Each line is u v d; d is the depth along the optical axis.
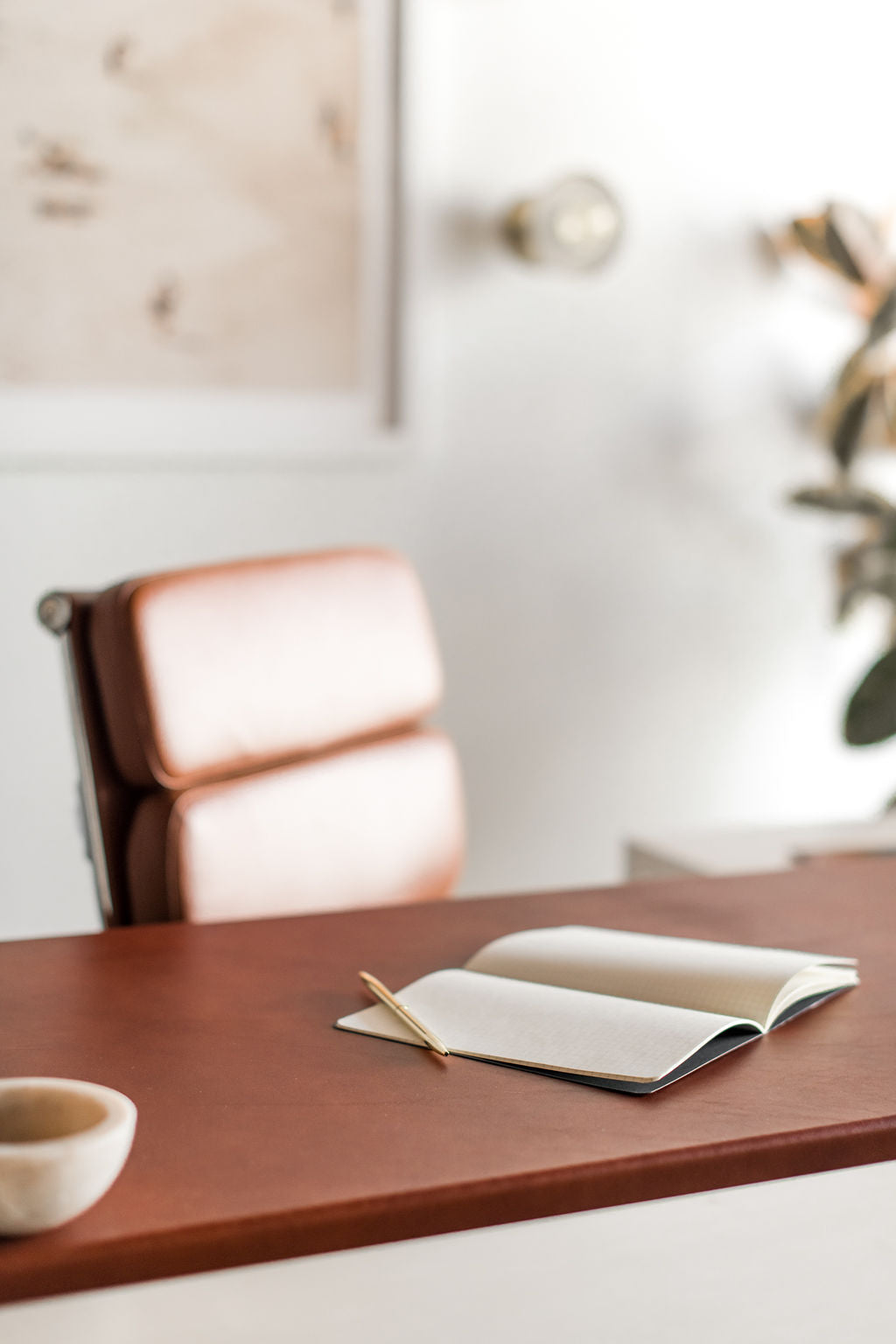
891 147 2.58
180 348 2.06
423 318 2.21
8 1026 0.82
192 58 2.02
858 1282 0.58
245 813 1.19
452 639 2.33
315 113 2.11
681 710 2.54
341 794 1.31
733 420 2.51
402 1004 0.83
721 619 2.56
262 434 2.12
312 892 1.25
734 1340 0.54
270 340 2.12
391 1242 0.59
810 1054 0.79
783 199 2.49
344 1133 0.66
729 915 1.11
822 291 2.53
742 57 2.43
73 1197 0.55
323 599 1.32
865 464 2.64
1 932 2.06
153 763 1.12
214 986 0.90
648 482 2.45
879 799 2.76
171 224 2.04
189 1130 0.66
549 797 2.45
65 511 2.04
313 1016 0.84
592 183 2.22
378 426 2.21
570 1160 0.63
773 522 2.57
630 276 2.39
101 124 1.98
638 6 2.33
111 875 1.15
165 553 2.11
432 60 2.16
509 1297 0.55
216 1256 0.56
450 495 2.29
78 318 1.99
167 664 1.13
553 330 2.33
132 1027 0.82
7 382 1.96
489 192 2.25
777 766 2.66
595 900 1.15
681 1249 0.59
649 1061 0.74
